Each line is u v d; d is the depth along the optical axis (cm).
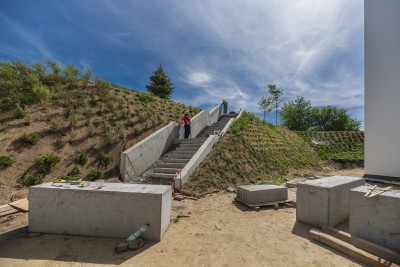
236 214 564
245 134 1354
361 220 383
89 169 833
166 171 913
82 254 342
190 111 1697
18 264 312
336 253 363
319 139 2336
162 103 1616
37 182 674
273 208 622
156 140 1087
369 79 1132
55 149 838
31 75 1120
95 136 977
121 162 878
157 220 394
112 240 389
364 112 1149
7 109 965
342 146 2169
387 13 1085
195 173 870
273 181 975
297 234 439
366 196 375
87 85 1330
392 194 365
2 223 455
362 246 367
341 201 486
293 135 2172
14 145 777
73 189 408
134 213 397
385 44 1084
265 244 394
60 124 934
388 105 1062
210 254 355
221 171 932
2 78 1069
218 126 1600
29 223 411
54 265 312
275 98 3406
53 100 1103
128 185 465
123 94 1434
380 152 1080
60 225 406
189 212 567
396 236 340
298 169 1348
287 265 326
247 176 977
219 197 730
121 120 1158
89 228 401
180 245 382
